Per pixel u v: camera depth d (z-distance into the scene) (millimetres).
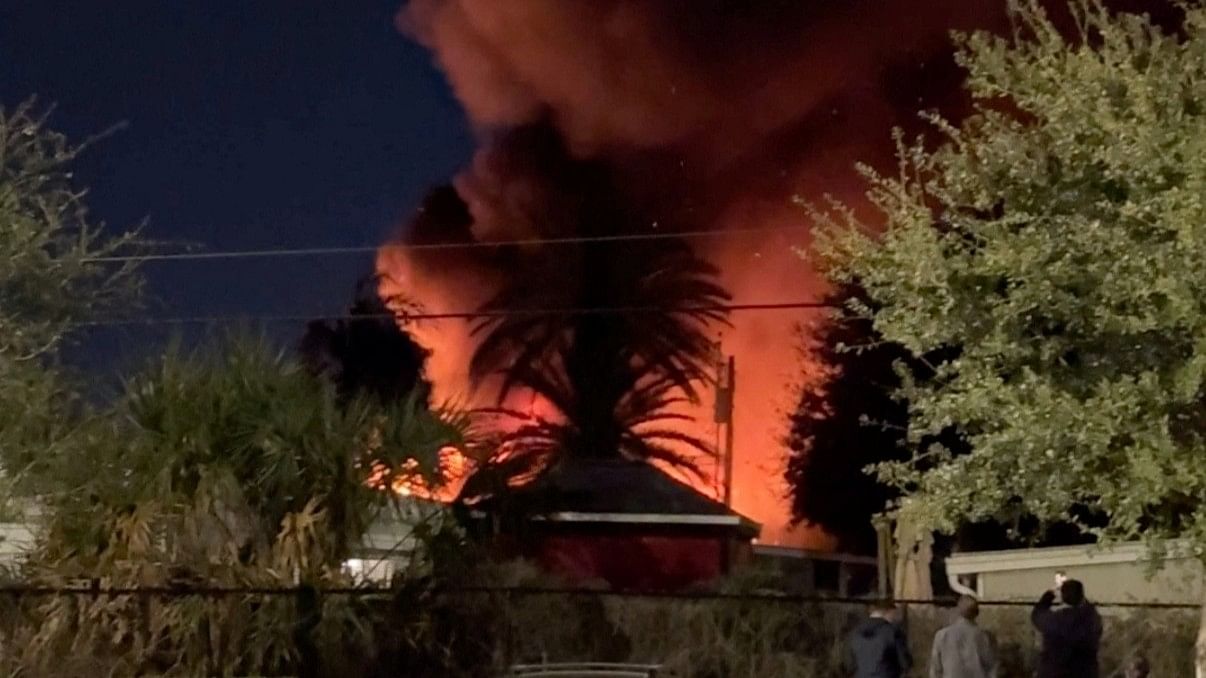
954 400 8258
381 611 14523
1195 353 7586
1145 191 7934
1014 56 8992
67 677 12883
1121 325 7727
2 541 13008
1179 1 8922
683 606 16719
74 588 12844
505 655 15633
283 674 13617
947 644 12414
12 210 10945
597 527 27688
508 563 16656
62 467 12367
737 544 29016
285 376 15039
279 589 13477
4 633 12961
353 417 14984
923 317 8562
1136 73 8188
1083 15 8719
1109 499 7738
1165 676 16734
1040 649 13352
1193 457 7660
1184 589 17422
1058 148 8305
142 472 13797
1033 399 7984
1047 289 8094
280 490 14438
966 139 9656
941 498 8406
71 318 11250
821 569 36188
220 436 14242
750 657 16656
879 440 37156
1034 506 7992
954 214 8742
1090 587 19812
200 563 13797
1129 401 7637
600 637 16453
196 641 13375
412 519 15484
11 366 10867
